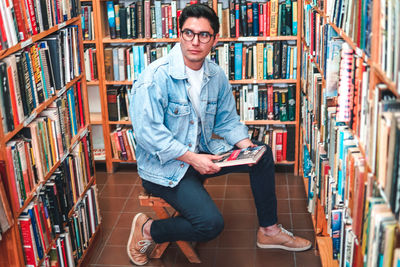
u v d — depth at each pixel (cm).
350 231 186
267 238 284
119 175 397
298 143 384
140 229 263
